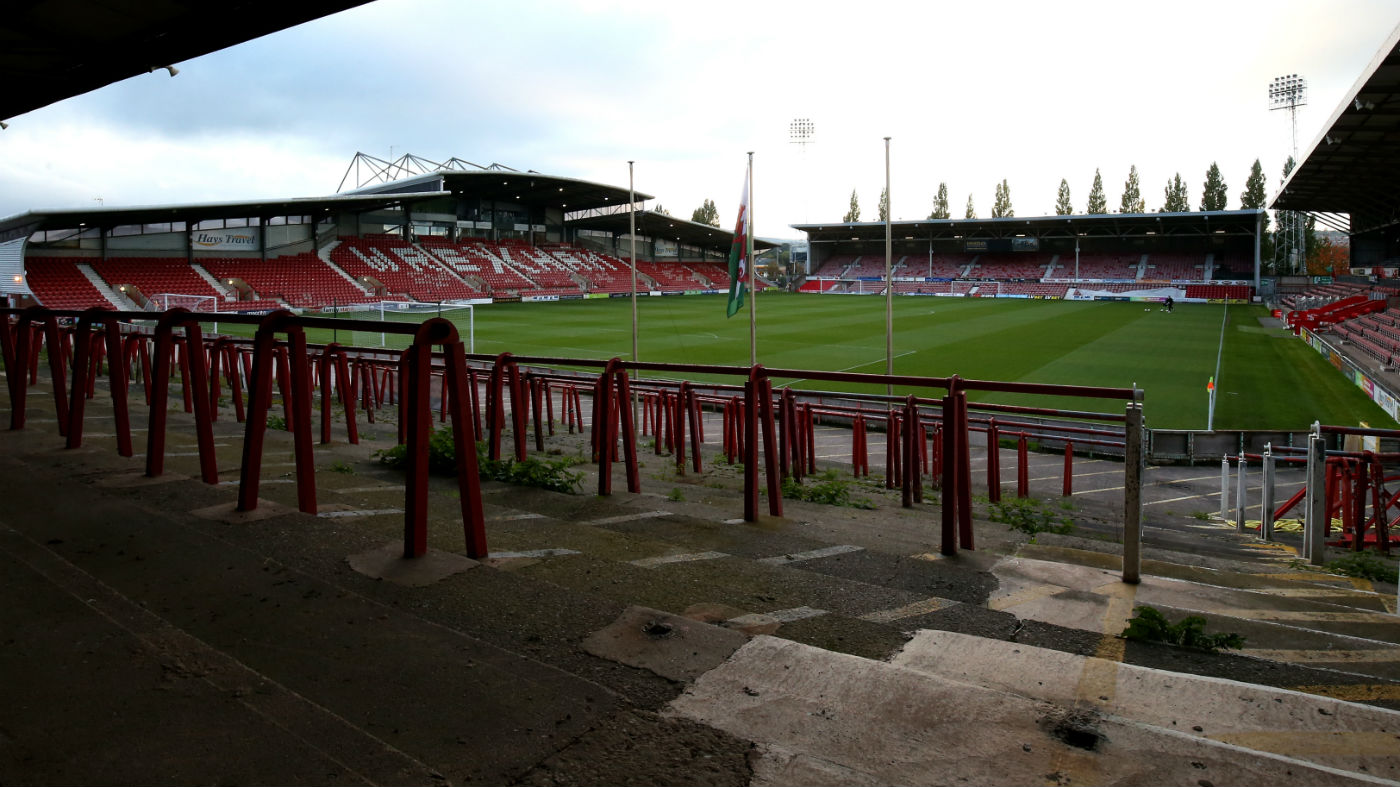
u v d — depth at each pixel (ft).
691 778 6.76
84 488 16.30
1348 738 7.76
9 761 6.74
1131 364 112.27
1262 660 10.37
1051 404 83.10
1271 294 234.79
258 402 14.79
